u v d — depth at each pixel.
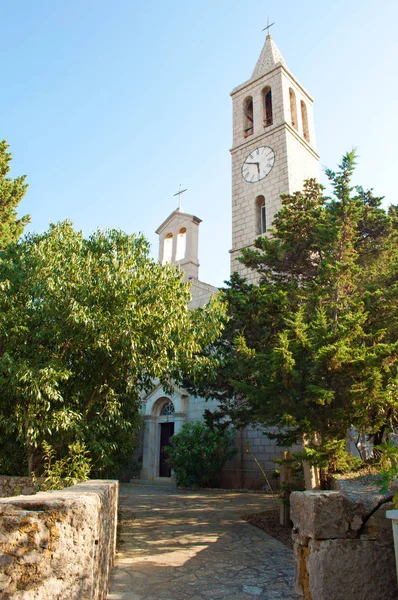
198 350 10.34
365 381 7.13
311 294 10.46
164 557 7.58
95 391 9.75
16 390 8.16
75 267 9.14
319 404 7.84
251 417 10.59
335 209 10.61
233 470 19.61
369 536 4.16
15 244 10.80
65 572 3.52
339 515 4.16
